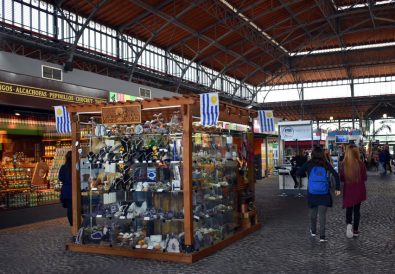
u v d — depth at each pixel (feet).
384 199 43.04
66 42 53.57
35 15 49.60
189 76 85.35
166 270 19.16
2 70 34.45
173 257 20.74
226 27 74.84
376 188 55.42
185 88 84.17
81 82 43.21
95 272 19.10
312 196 24.08
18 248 24.27
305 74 115.85
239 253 21.97
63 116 25.58
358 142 79.41
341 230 27.09
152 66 73.41
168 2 59.72
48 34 51.26
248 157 29.22
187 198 21.34
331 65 108.68
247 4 70.33
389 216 32.14
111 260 21.22
